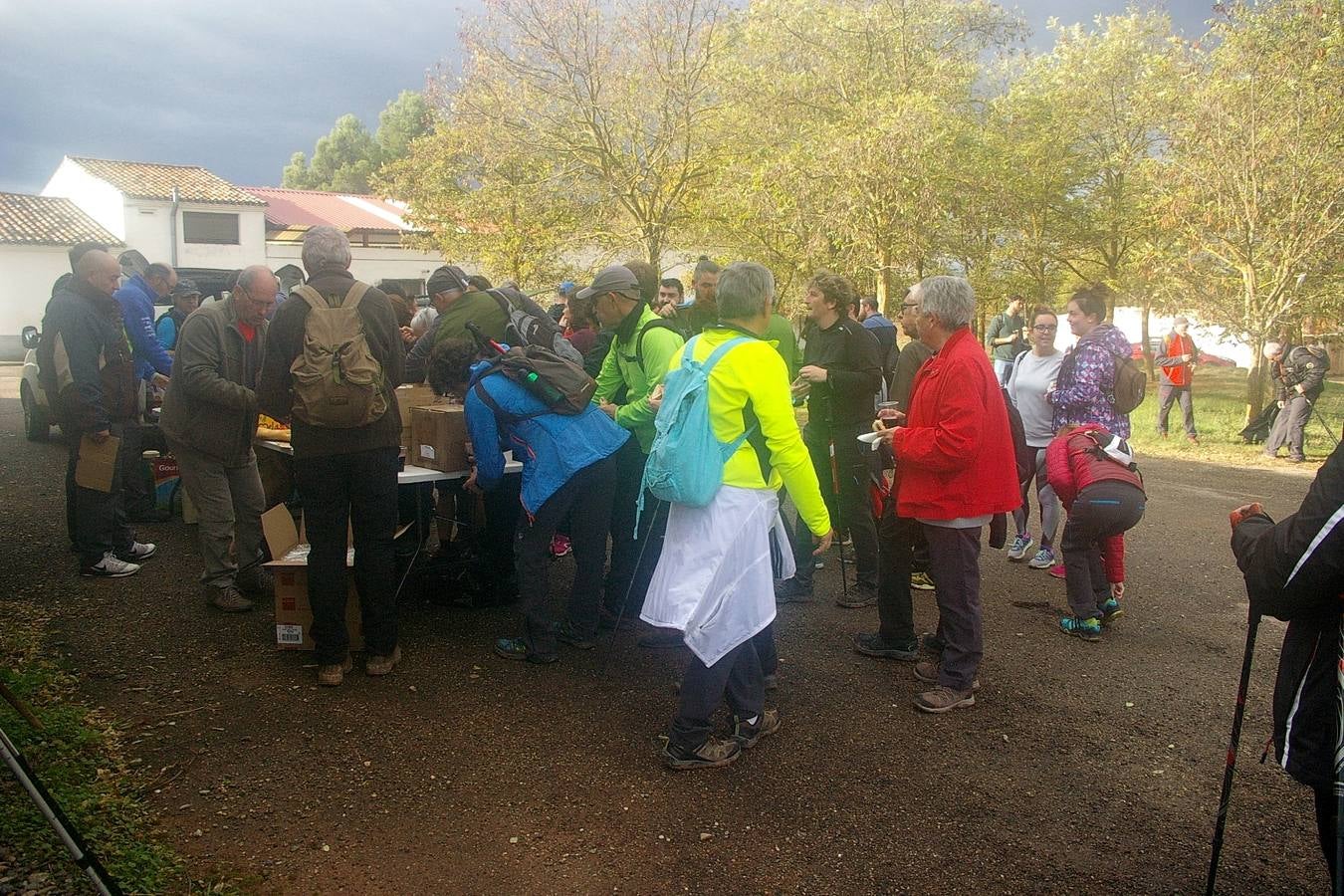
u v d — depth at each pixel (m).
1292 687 2.37
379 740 3.71
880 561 4.65
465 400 4.39
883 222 18.48
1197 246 13.82
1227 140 12.90
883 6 20.48
